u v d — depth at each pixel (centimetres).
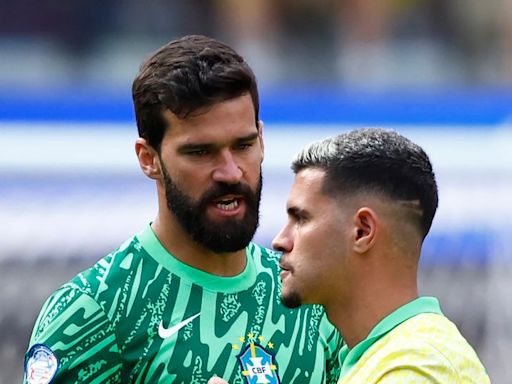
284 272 926
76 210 3309
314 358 1038
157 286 1010
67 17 3978
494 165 3444
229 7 4081
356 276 891
